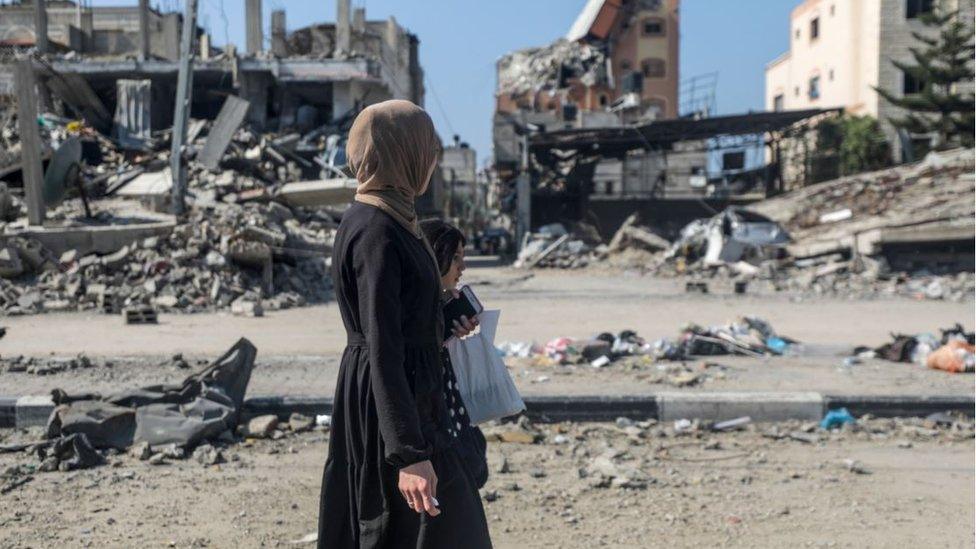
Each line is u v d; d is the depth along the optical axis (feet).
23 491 16.62
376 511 7.98
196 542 14.21
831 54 164.76
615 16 253.85
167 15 145.18
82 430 19.20
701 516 15.83
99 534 14.48
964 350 29.32
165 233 61.31
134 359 30.96
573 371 28.40
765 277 81.66
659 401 23.00
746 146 147.33
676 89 254.88
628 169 178.60
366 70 132.05
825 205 109.29
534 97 260.21
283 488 17.21
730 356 32.19
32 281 55.31
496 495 16.74
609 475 18.03
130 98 126.31
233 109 100.27
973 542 14.58
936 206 97.91
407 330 7.94
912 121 132.98
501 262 123.03
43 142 88.38
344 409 8.20
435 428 8.04
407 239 7.95
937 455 20.07
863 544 14.47
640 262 98.78
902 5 147.43
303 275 65.92
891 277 75.97
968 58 127.85
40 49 138.51
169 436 19.45
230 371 21.76
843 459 19.72
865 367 29.84
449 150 211.20
